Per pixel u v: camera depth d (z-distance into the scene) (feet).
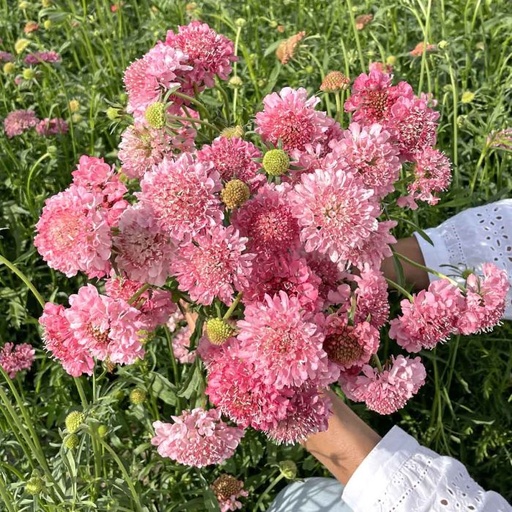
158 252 1.43
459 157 3.06
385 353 2.36
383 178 1.57
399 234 2.75
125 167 1.71
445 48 2.77
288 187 1.51
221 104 2.43
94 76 3.17
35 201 2.92
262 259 1.45
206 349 1.56
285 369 1.35
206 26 1.83
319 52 3.27
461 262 2.15
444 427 2.49
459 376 2.41
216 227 1.42
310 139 1.65
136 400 2.08
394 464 1.69
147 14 3.89
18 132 2.97
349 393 1.59
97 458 1.94
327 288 1.56
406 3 2.97
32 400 2.49
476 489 1.69
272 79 2.90
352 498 1.70
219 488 2.12
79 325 1.42
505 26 3.16
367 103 1.75
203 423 1.61
